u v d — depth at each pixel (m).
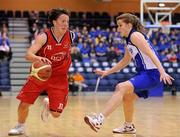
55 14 5.46
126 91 5.56
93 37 21.83
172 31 22.55
